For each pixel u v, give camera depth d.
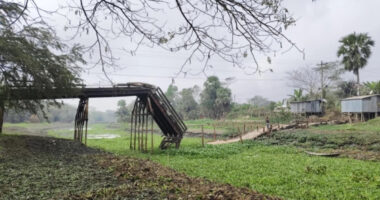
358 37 34.69
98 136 37.22
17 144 13.20
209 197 5.96
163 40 2.33
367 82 36.38
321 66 46.06
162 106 18.66
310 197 7.39
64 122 85.81
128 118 68.75
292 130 25.75
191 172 10.72
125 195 6.17
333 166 11.93
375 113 30.12
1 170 8.71
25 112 16.55
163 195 6.16
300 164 12.58
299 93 44.47
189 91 70.06
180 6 2.18
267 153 17.03
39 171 8.83
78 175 8.37
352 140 18.47
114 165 9.78
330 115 37.50
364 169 11.05
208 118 61.19
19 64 12.98
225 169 11.39
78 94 16.47
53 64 14.77
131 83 17.42
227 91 60.75
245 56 2.32
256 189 8.15
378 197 7.20
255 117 46.75
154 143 24.94
